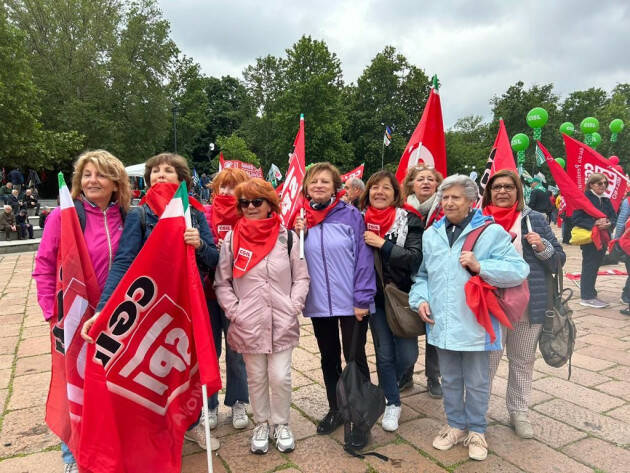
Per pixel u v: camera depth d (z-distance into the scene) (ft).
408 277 9.51
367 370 9.34
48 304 7.68
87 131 96.22
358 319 8.80
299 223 9.20
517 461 8.50
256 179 8.85
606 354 14.29
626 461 8.48
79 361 7.64
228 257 8.89
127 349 7.47
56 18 93.91
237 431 9.78
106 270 7.95
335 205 9.39
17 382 12.46
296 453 8.90
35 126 75.15
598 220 19.12
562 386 11.94
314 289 9.08
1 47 70.85
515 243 8.91
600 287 24.25
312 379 12.66
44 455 8.89
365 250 9.14
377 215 9.65
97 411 7.29
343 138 156.04
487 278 7.93
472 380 8.55
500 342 8.31
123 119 104.47
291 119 131.13
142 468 7.51
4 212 43.52
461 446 9.05
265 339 8.49
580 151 24.30
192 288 7.59
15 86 72.13
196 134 148.87
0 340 16.10
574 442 9.18
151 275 7.52
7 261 33.73
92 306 7.77
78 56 94.22
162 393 7.85
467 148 171.01
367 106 155.53
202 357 7.43
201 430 9.21
